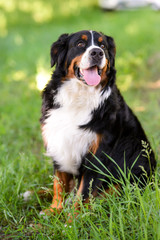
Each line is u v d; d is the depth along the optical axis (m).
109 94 4.07
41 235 3.39
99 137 3.94
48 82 4.29
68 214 3.80
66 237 3.38
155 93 8.91
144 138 4.49
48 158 5.07
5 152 5.56
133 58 11.29
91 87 3.97
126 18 20.53
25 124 7.05
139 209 3.49
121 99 4.30
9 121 7.02
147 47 13.37
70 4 26.12
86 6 26.25
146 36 14.91
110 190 3.93
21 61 12.23
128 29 16.67
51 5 25.72
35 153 5.86
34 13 23.86
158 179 4.14
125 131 4.19
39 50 13.63
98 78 3.94
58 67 4.25
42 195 4.44
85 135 3.96
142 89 9.41
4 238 3.54
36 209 4.25
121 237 3.23
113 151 4.08
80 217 3.51
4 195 4.13
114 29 16.92
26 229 3.64
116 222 3.40
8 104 8.21
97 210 3.64
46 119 4.18
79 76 4.04
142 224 3.12
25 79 10.34
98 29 17.34
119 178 3.97
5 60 12.69
